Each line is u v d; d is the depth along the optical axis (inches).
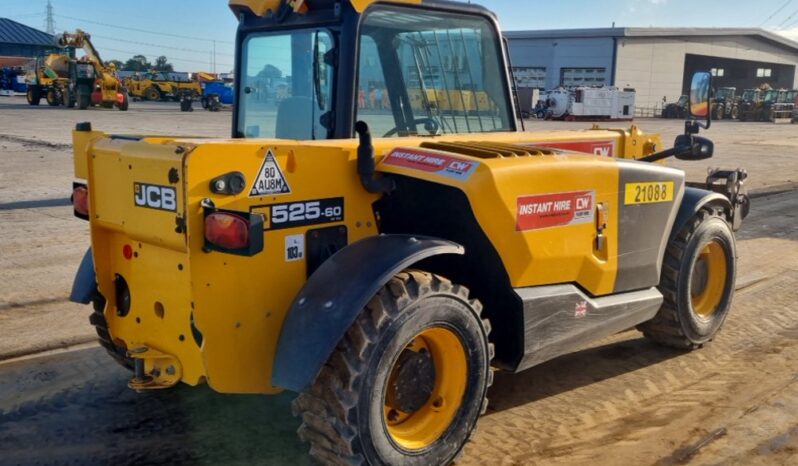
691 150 202.1
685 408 166.6
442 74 171.6
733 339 211.8
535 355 151.4
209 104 1624.0
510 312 148.9
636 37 2253.9
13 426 154.4
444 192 142.6
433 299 128.2
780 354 200.1
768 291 261.4
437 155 141.4
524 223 144.4
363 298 120.3
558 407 166.6
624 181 165.8
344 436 120.0
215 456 143.1
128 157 126.9
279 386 121.4
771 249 330.6
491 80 183.5
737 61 2684.5
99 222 137.0
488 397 171.3
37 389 172.2
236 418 158.9
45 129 896.3
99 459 141.6
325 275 126.4
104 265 140.9
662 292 193.0
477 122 181.5
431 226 149.6
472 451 145.8
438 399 136.7
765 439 152.5
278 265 128.7
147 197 124.4
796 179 596.4
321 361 117.6
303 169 130.0
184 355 128.3
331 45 153.3
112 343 153.6
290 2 158.9
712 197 197.5
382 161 143.2
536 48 2390.5
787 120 1897.1
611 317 167.6
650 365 191.8
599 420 160.2
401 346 124.6
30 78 1472.7
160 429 153.7
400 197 146.2
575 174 153.9
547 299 150.8
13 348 196.9
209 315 122.3
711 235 197.0
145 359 135.6
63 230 345.7
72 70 1389.0
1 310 228.2
